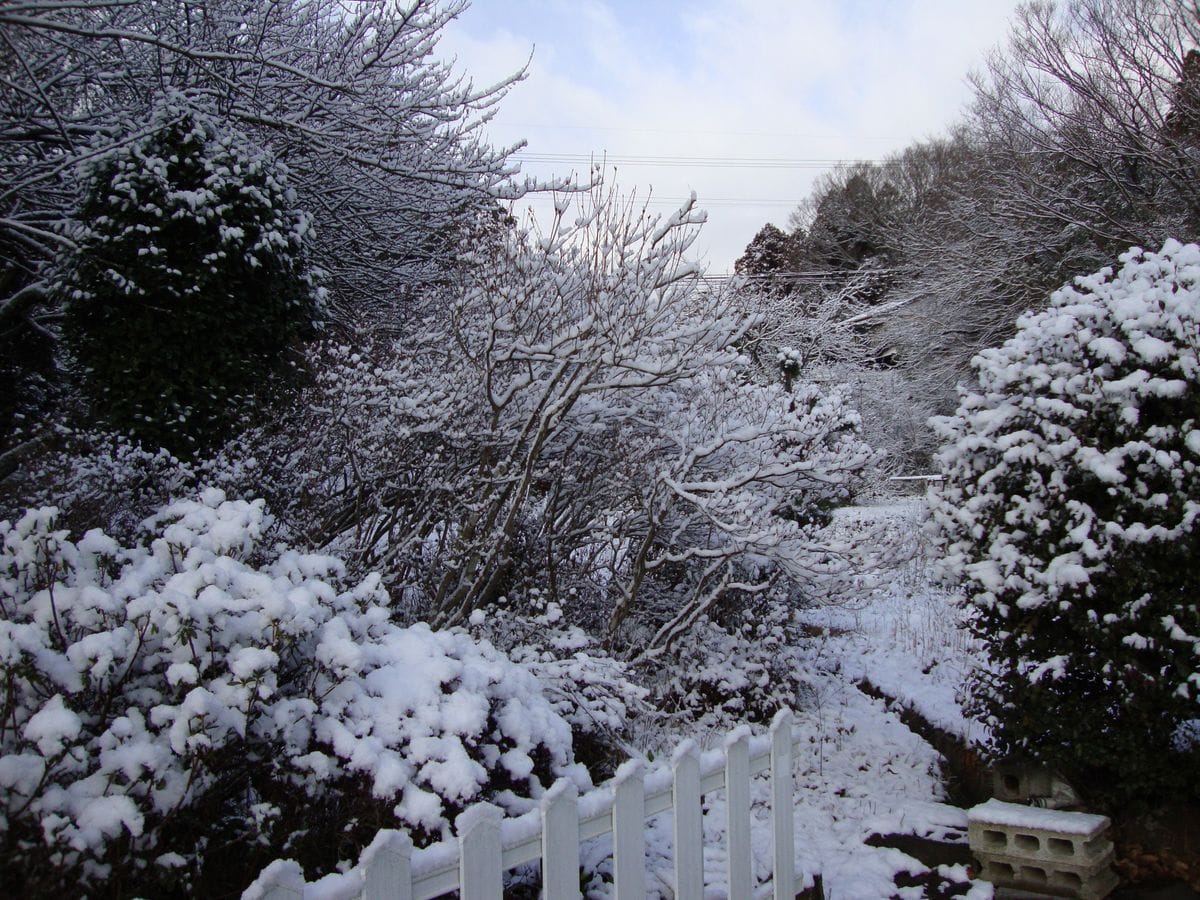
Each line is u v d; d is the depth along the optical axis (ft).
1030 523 14.43
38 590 10.02
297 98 30.48
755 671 20.45
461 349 19.84
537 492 21.17
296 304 22.66
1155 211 56.95
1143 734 13.32
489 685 11.22
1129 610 13.14
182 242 21.12
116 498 17.19
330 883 6.29
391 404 19.38
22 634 8.20
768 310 44.73
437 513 19.77
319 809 9.51
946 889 12.70
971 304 69.56
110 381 20.67
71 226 22.67
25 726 7.75
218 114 27.53
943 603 32.14
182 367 20.63
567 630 19.70
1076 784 14.40
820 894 12.01
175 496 18.37
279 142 30.45
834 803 16.02
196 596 9.50
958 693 17.51
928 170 114.01
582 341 17.46
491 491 19.13
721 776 9.29
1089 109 59.47
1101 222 60.75
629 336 16.67
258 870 9.00
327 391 19.88
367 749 9.25
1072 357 14.85
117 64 27.30
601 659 16.20
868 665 25.49
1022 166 64.18
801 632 23.81
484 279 19.44
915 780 17.29
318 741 9.65
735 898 9.25
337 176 32.40
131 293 20.04
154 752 8.13
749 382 24.25
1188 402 13.50
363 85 29.73
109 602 9.28
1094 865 12.32
